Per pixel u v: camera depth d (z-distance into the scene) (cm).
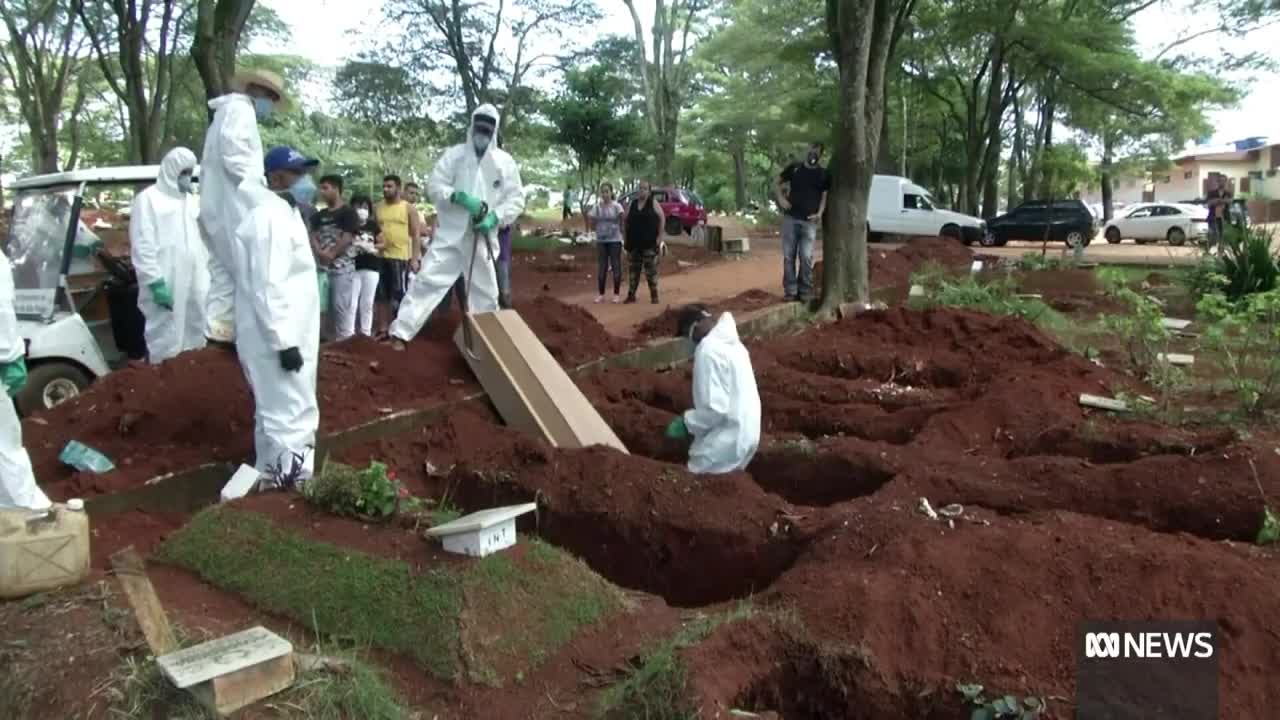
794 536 521
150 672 377
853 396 892
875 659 390
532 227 3909
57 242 843
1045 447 708
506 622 412
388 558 449
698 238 2686
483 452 675
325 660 386
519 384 760
